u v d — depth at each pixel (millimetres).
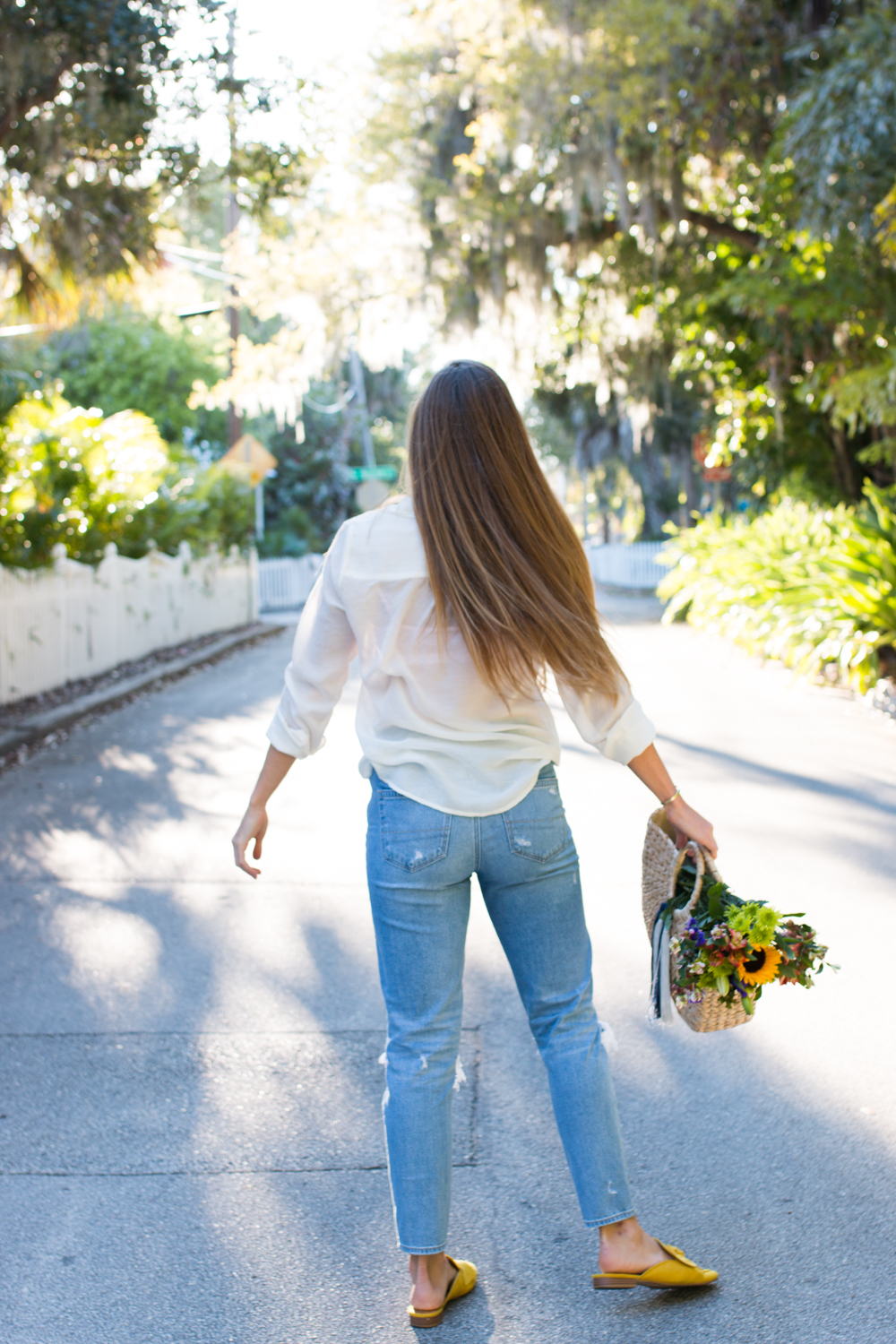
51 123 10219
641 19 11750
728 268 15703
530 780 2332
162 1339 2357
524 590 2279
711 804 6676
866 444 15953
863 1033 3717
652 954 2477
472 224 14922
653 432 25625
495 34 14180
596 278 16703
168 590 15781
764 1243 2629
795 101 10906
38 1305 2469
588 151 13445
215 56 10273
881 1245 2609
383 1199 2873
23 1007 4062
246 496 20141
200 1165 3031
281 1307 2459
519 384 17031
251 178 11391
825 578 11195
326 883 5430
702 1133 3125
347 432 39000
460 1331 2365
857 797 6793
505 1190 2896
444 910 2322
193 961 4488
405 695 2316
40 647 11188
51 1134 3193
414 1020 2346
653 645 15250
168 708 10922
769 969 2330
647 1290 2492
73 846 6148
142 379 29875
